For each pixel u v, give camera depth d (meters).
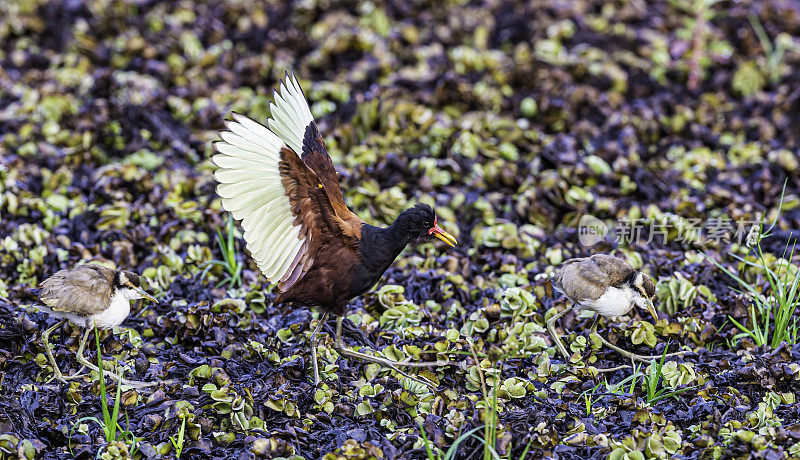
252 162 8.73
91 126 14.99
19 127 15.63
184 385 9.96
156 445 9.10
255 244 9.17
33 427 9.18
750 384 9.96
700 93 17.33
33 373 10.05
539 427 9.09
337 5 19.67
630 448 8.88
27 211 13.38
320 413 9.55
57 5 19.34
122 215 13.19
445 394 9.79
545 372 10.19
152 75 17.58
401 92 16.34
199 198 13.91
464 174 14.70
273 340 10.77
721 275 12.07
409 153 15.04
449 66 17.64
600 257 10.31
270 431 9.33
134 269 12.37
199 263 12.25
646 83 17.58
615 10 19.75
